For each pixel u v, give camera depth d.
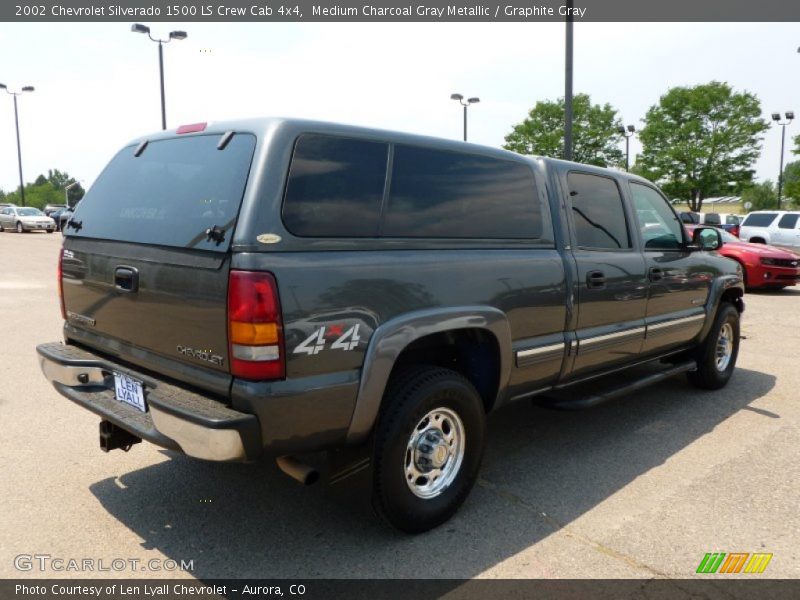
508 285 3.48
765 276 12.66
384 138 3.02
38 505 3.39
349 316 2.73
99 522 3.22
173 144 3.15
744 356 7.21
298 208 2.65
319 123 2.81
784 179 55.06
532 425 4.81
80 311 3.46
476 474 3.40
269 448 2.60
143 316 2.98
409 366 3.20
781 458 4.19
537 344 3.73
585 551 3.02
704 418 5.00
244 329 2.49
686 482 3.81
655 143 35.53
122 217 3.17
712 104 34.16
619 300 4.36
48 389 5.40
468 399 3.25
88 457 4.01
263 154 2.63
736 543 3.11
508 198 3.64
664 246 4.99
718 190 34.56
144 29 20.00
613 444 4.43
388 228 2.97
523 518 3.34
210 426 2.47
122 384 3.12
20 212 31.80
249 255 2.50
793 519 3.35
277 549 3.00
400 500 3.01
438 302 3.10
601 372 4.46
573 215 4.09
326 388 2.67
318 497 3.53
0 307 9.55
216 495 3.53
